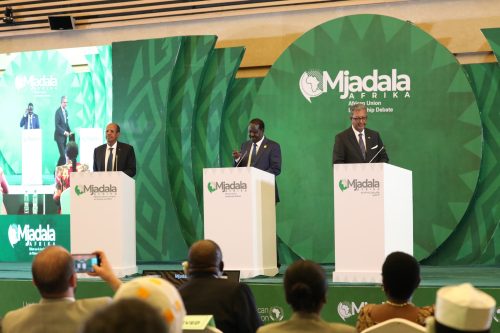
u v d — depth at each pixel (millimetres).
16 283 7160
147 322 1570
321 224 9945
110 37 11172
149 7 10906
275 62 10133
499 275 7766
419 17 9984
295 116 10047
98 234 7090
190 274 4320
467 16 9836
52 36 11430
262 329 3295
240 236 6746
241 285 4230
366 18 9844
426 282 6703
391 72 9758
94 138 10664
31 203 10844
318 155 9961
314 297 3355
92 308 3309
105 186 7090
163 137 10352
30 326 3268
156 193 10391
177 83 10477
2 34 11539
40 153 10836
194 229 10414
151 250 10391
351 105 9875
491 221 9562
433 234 9570
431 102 9609
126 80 10547
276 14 10508
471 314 2443
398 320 3533
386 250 6270
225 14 10625
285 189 10062
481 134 9422
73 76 10773
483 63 9664
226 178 6773
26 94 10898
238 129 10453
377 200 6270
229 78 10359
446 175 9547
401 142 9711
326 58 9961
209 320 3439
